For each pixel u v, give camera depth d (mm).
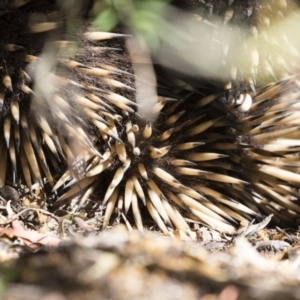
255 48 7898
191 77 8000
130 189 8117
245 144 8500
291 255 6578
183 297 4645
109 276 4738
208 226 8289
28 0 7406
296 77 8555
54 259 5047
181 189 8211
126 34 7320
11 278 4738
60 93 7691
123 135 8086
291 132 8492
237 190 8648
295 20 8070
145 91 7672
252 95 8492
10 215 7609
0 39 7703
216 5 7570
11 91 7609
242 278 4945
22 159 8172
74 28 7520
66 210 8109
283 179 8656
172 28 6051
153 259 5008
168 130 8008
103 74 7645
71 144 7988
